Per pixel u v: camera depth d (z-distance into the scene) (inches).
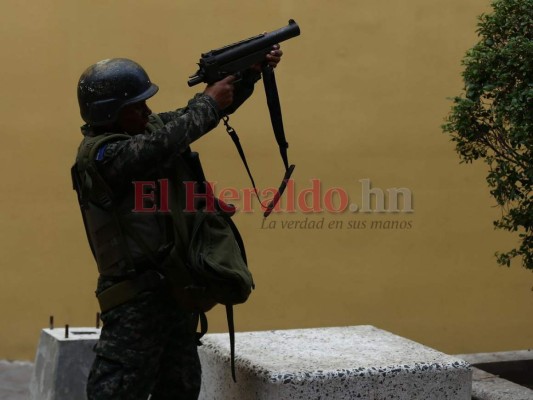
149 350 226.5
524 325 415.2
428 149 404.8
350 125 400.2
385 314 407.8
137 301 224.8
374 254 406.0
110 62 230.8
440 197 407.8
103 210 225.6
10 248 392.2
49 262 393.4
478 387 307.4
